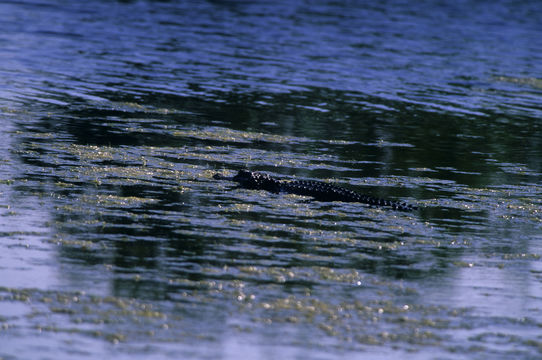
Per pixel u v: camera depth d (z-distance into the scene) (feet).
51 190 151.94
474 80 334.65
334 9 517.55
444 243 135.85
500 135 243.81
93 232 129.49
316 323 100.53
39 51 328.90
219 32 408.46
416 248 132.26
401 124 249.96
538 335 100.42
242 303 105.09
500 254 130.93
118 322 97.60
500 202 166.50
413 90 305.94
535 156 218.18
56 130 206.28
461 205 162.40
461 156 212.84
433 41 426.10
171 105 252.83
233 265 118.73
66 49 338.13
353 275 117.50
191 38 386.11
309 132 230.68
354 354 92.73
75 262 115.75
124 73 298.97
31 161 173.17
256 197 159.12
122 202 147.54
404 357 92.73
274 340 95.20
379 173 188.24
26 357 88.02
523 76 350.43
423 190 173.99
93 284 108.27
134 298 104.58
